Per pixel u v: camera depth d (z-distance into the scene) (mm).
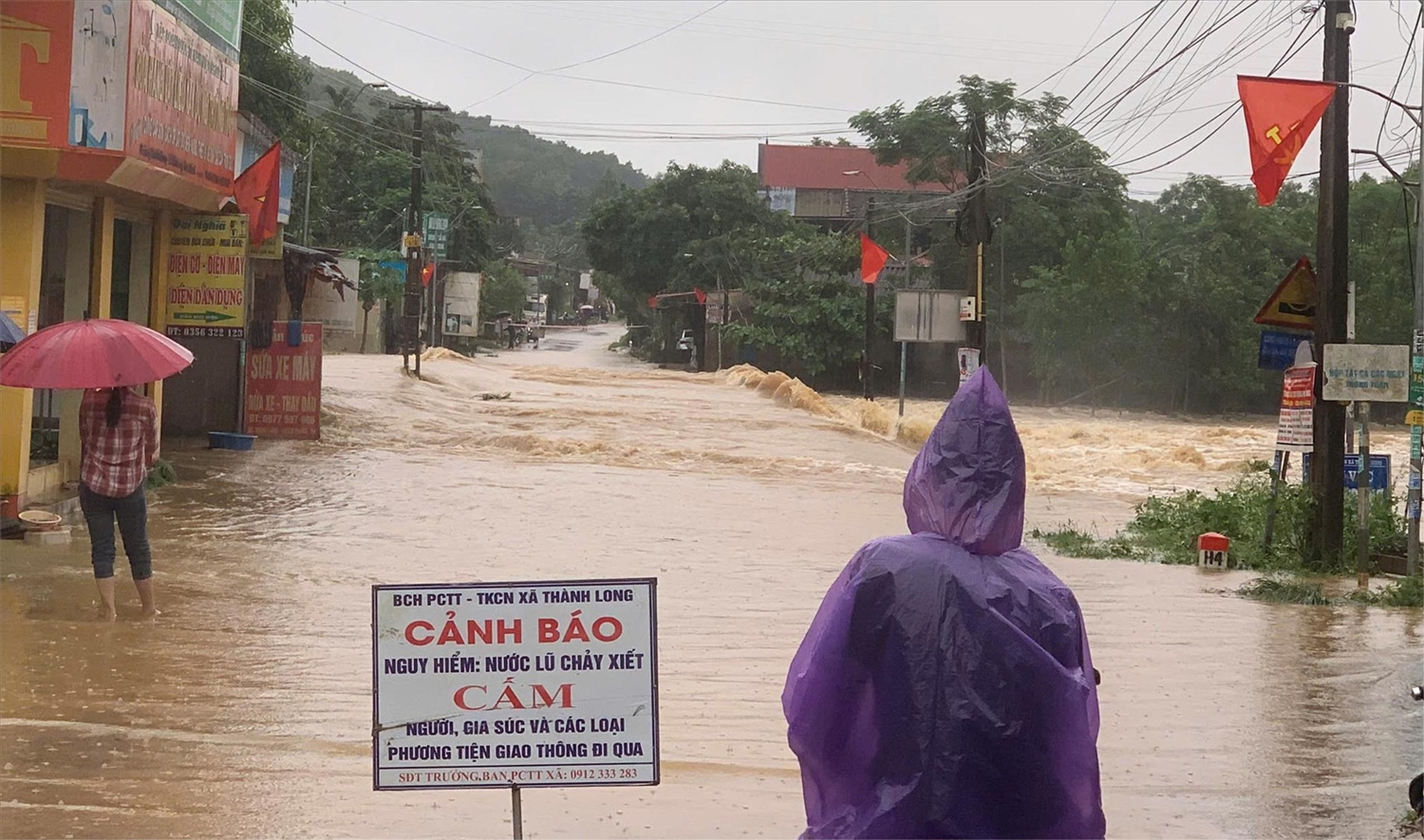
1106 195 57125
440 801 5461
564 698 4070
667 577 11578
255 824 5043
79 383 8086
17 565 10375
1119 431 37312
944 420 3889
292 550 11969
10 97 11477
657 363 74500
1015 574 3746
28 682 6996
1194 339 52156
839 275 59156
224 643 8172
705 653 8609
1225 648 9383
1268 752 6699
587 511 15711
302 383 19953
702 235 73312
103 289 13805
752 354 60750
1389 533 15102
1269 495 15570
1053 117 55562
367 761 5949
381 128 75562
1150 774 6270
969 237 28062
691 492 18094
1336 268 14109
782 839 5094
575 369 45719
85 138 11719
